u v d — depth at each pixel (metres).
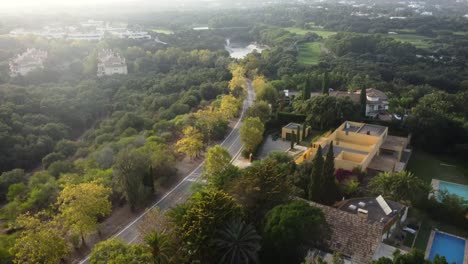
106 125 139.75
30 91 164.25
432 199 73.56
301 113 125.31
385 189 74.81
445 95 137.12
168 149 99.88
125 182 74.88
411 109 121.12
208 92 165.62
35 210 74.81
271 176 62.22
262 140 113.06
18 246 53.69
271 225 54.62
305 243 53.97
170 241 49.78
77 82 199.12
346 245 56.38
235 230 50.84
